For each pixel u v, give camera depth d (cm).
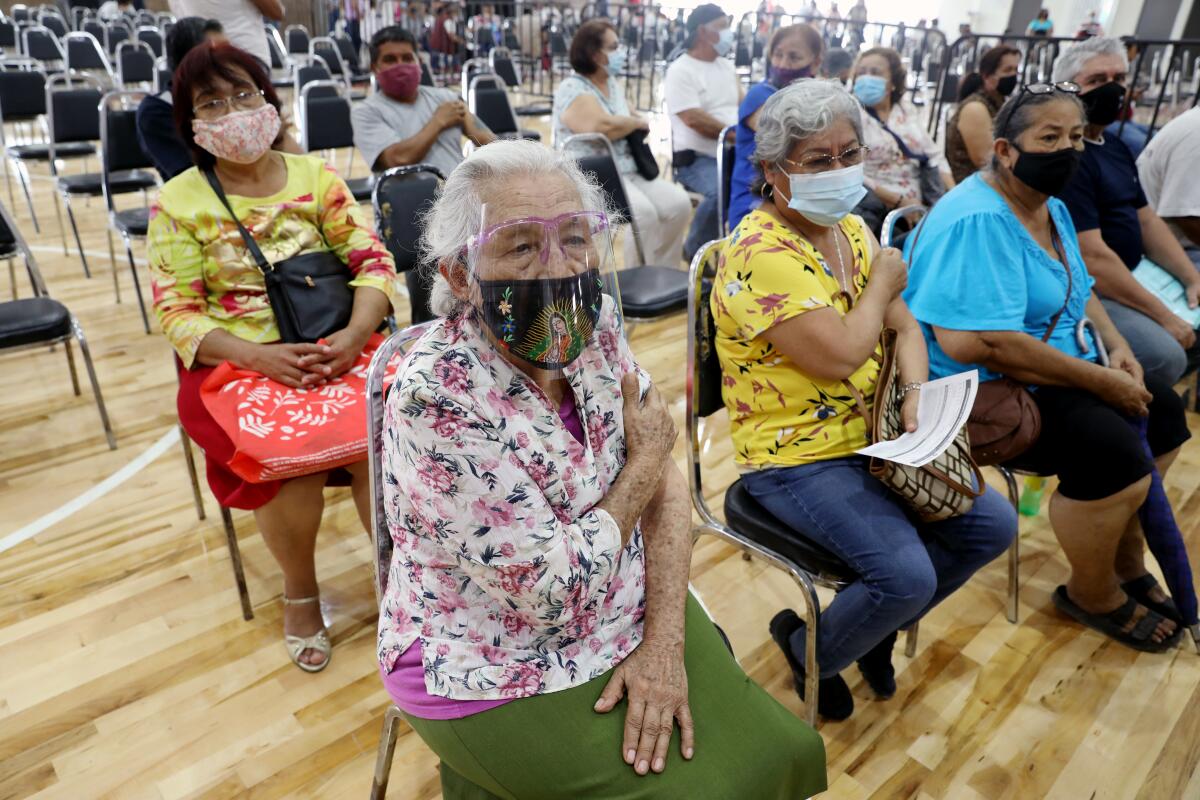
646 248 352
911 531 138
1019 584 203
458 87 902
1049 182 165
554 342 91
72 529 212
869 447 136
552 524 90
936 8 1399
